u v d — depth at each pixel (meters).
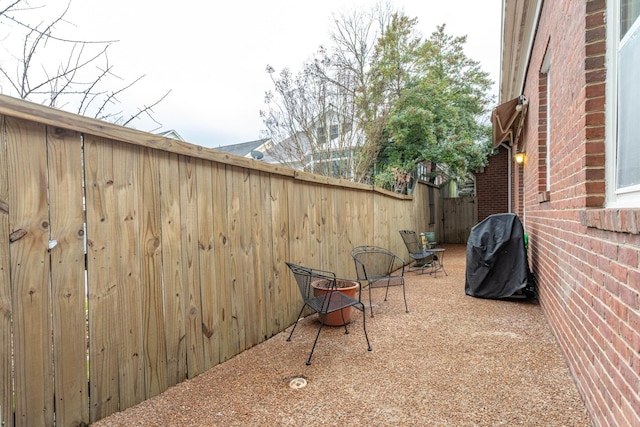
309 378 2.11
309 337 2.82
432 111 7.86
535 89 3.86
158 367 1.90
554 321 2.74
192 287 2.11
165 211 1.94
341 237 4.08
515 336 2.78
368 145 6.64
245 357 2.42
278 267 2.95
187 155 2.07
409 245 5.73
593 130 1.75
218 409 1.77
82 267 1.55
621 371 1.33
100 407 1.61
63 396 1.47
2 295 1.29
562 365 2.24
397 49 7.77
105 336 1.64
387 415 1.72
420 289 4.60
